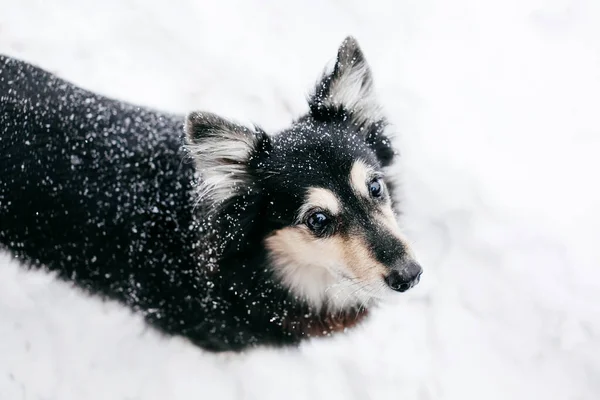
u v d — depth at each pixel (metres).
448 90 1.01
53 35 1.07
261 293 0.79
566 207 0.93
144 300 0.83
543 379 0.88
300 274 0.79
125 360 0.90
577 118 0.99
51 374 0.90
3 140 0.80
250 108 1.03
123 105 0.83
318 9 1.08
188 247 0.78
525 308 0.90
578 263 0.90
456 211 0.93
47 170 0.80
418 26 1.06
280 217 0.74
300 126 0.77
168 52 1.06
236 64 1.05
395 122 0.99
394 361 0.89
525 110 1.00
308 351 0.89
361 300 0.82
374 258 0.73
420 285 0.91
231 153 0.73
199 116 0.70
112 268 0.82
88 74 1.05
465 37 1.05
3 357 0.91
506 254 0.91
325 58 1.05
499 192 0.93
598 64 1.03
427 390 0.88
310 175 0.73
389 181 0.81
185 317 0.82
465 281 0.92
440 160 0.95
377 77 1.03
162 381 0.89
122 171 0.79
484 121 0.99
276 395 0.88
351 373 0.88
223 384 0.89
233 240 0.76
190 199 0.77
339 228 0.74
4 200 0.82
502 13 1.06
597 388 0.87
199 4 1.08
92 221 0.80
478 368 0.88
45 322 0.92
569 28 1.05
